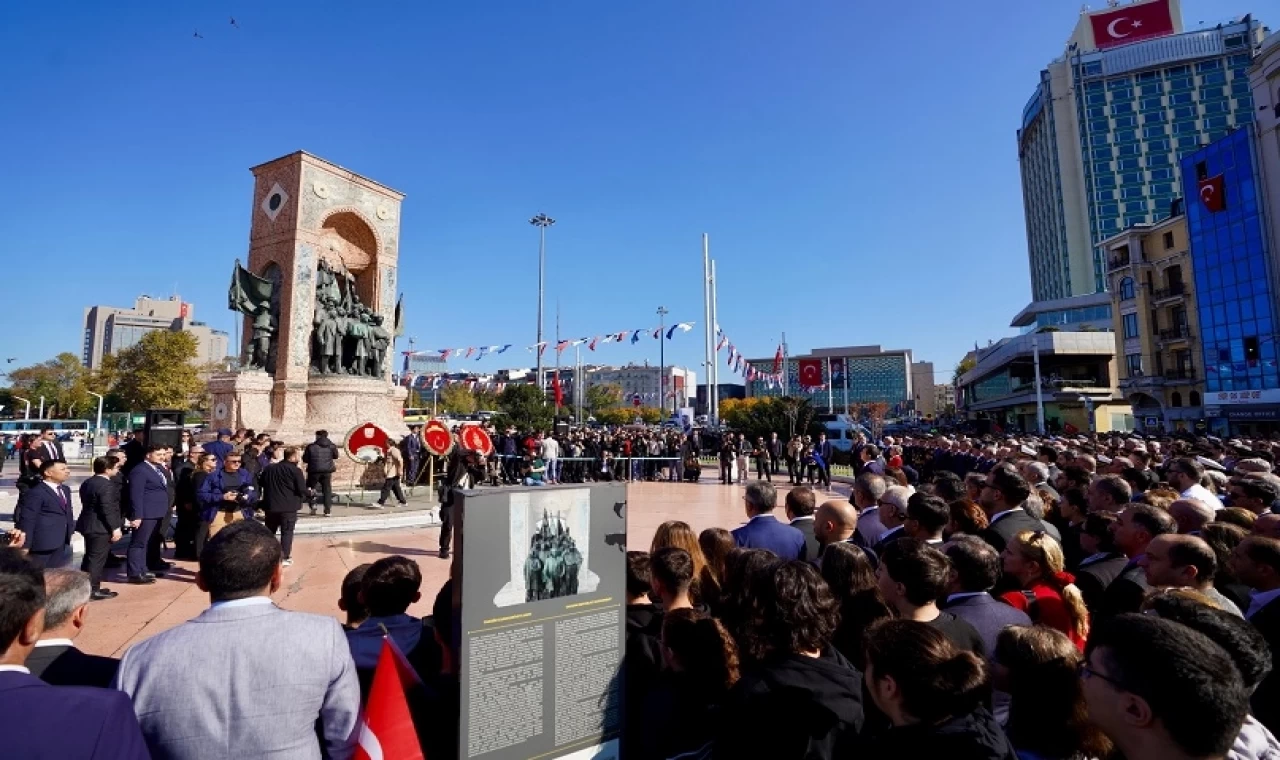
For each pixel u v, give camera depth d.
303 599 7.24
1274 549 3.30
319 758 2.19
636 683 2.98
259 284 17.09
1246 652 2.17
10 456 36.31
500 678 2.35
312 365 17.59
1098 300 62.28
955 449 15.55
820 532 4.80
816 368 38.62
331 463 11.98
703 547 4.43
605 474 18.77
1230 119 82.06
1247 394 35.84
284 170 17.77
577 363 60.22
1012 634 2.40
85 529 7.26
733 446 21.58
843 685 2.44
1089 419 43.75
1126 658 1.73
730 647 2.70
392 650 2.43
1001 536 4.82
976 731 2.00
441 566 8.86
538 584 2.47
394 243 19.94
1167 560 3.38
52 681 2.36
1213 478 8.14
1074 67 90.88
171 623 6.45
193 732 2.00
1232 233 37.25
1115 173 87.25
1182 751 1.62
